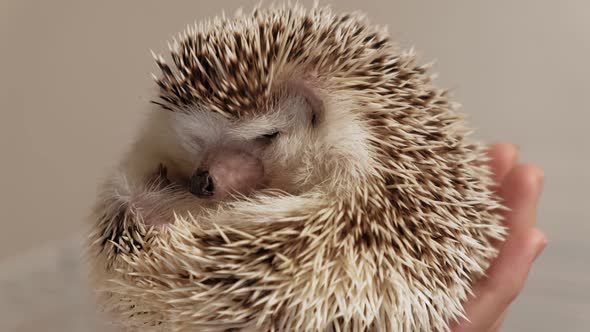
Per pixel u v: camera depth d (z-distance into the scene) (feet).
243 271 0.75
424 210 0.80
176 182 0.91
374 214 0.79
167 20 1.41
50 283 1.22
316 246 0.77
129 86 1.48
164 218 0.84
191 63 0.84
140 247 0.80
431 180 0.82
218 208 0.83
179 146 0.91
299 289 0.75
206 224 0.80
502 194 0.97
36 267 1.25
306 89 0.87
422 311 0.78
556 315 1.12
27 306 1.17
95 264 0.85
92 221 0.87
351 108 0.85
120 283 0.79
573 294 1.16
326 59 0.87
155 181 0.88
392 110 0.83
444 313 0.82
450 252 0.81
